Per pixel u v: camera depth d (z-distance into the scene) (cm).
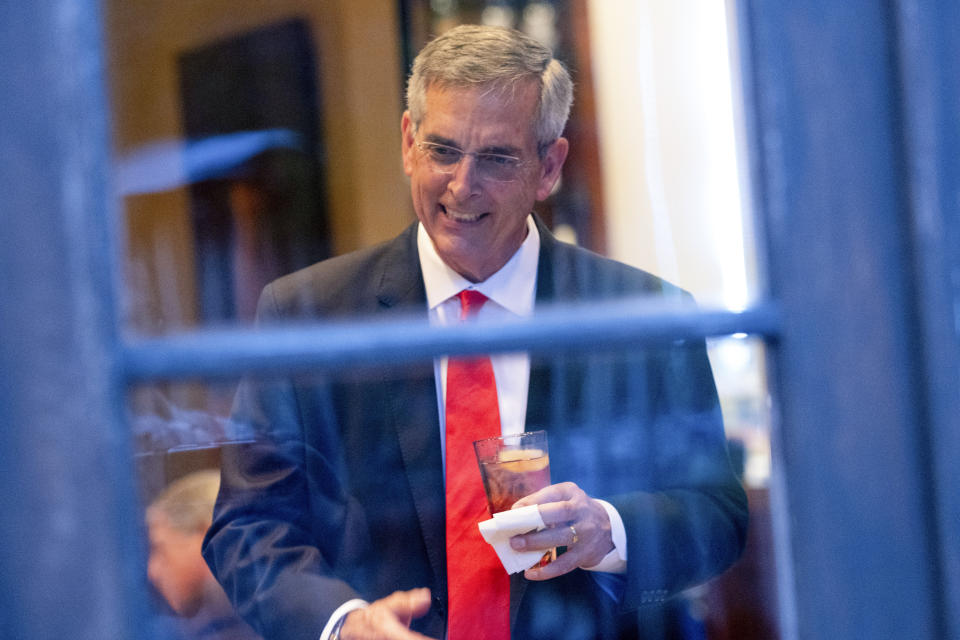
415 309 237
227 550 203
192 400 185
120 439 112
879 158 134
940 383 130
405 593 208
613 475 225
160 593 168
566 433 225
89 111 111
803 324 133
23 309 110
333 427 213
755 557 157
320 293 242
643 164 428
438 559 221
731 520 212
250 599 198
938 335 130
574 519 213
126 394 113
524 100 252
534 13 502
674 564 214
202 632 179
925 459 134
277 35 488
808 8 133
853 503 133
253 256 470
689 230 190
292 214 499
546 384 222
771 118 132
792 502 134
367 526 217
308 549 211
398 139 529
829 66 133
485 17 529
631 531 216
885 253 134
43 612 110
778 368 134
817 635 133
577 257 249
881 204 134
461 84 245
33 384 110
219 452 196
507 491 215
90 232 111
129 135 223
